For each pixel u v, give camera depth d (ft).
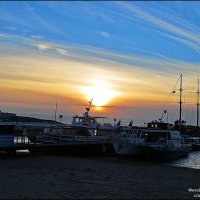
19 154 167.73
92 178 104.27
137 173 120.37
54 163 139.03
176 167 148.77
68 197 76.48
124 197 78.74
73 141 195.62
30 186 87.76
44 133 201.57
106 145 197.26
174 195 83.46
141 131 202.28
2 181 94.17
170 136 203.51
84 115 229.86
